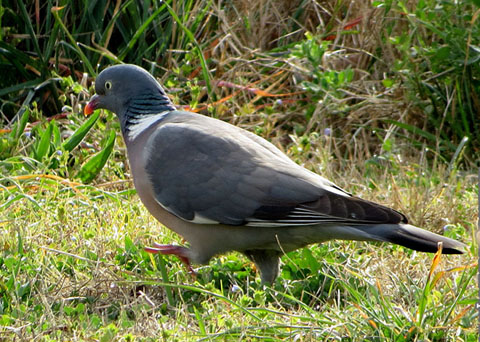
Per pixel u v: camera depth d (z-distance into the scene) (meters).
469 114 13.05
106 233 9.47
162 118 9.09
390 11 14.07
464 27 12.58
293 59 13.90
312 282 8.46
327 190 8.06
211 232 8.43
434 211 10.52
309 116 13.52
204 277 8.64
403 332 7.02
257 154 8.37
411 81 13.08
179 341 6.95
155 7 13.60
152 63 13.38
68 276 8.48
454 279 8.07
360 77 14.34
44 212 9.88
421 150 13.08
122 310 7.60
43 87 13.52
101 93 9.55
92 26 13.51
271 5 15.23
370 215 7.82
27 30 13.34
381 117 13.66
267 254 8.62
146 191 8.68
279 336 7.10
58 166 11.52
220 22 14.90
